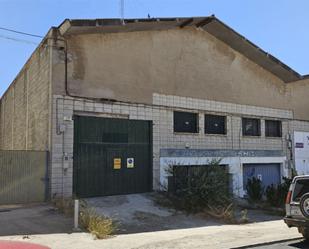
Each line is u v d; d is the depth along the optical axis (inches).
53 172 635.5
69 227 473.1
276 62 956.6
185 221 586.9
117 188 705.6
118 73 726.5
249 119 961.5
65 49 668.7
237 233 499.8
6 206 600.7
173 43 816.3
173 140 792.3
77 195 656.4
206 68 869.8
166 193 725.9
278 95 1027.9
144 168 745.6
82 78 681.0
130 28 729.6
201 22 831.7
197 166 804.0
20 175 624.1
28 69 820.0
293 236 478.0
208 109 861.2
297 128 1066.7
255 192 859.4
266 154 975.0
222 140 882.1
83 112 677.3
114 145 709.3
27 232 443.5
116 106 715.4
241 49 928.3
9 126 1026.1
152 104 768.3
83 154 671.1
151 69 775.1
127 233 482.6
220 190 681.0
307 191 438.9
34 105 753.6
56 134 644.1
